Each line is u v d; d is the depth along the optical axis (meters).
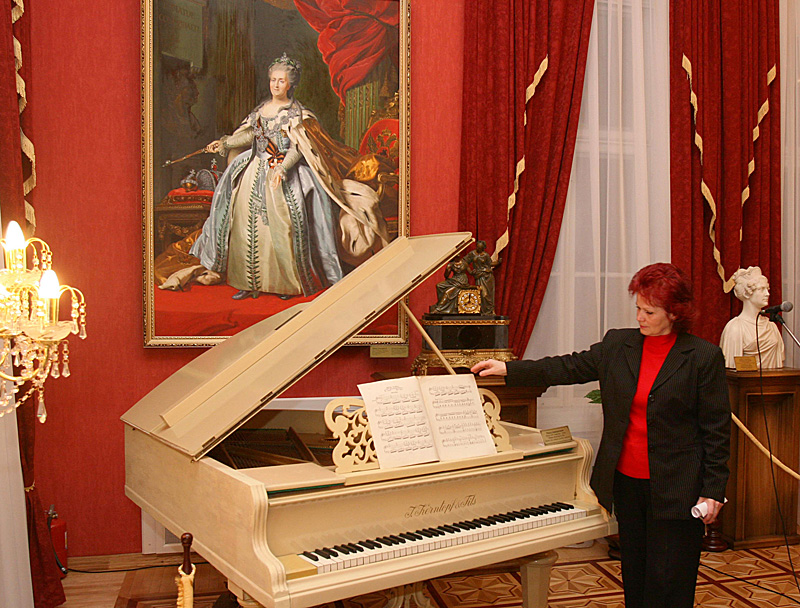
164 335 3.66
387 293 2.47
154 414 2.58
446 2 4.18
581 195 4.30
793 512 4.10
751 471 4.00
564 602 3.29
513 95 4.11
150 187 3.62
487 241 4.09
